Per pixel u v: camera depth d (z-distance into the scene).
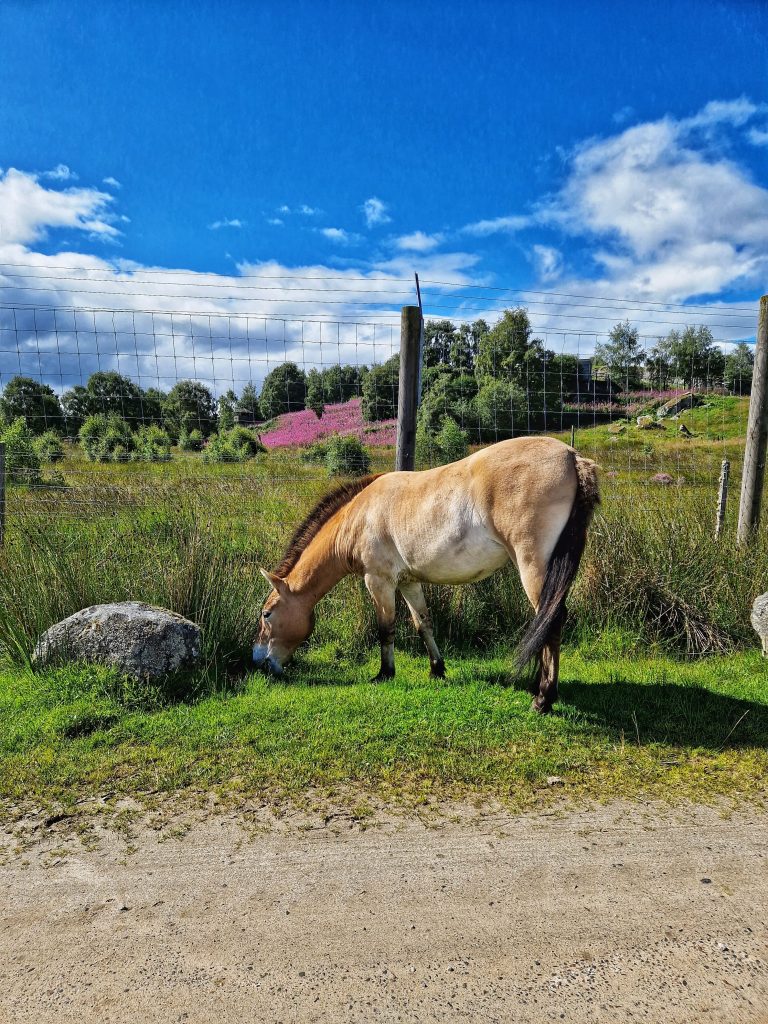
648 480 8.16
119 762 3.37
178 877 2.46
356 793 3.09
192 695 4.29
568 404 16.16
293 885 2.41
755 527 6.09
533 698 4.16
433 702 4.12
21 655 4.60
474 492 3.97
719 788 3.16
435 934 2.14
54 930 2.17
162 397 20.98
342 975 1.96
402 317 5.80
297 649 5.42
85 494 7.47
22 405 15.77
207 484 8.41
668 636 5.49
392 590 4.67
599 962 2.02
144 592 5.14
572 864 2.54
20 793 3.07
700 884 2.42
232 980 1.94
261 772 3.26
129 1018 1.80
